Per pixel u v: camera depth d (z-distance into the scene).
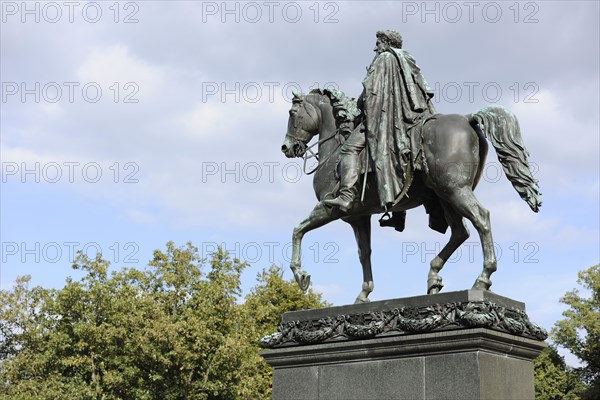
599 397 42.16
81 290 33.19
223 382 33.09
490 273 9.28
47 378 33.56
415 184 10.12
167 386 32.38
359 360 9.32
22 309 36.88
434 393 8.73
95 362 33.38
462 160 9.57
